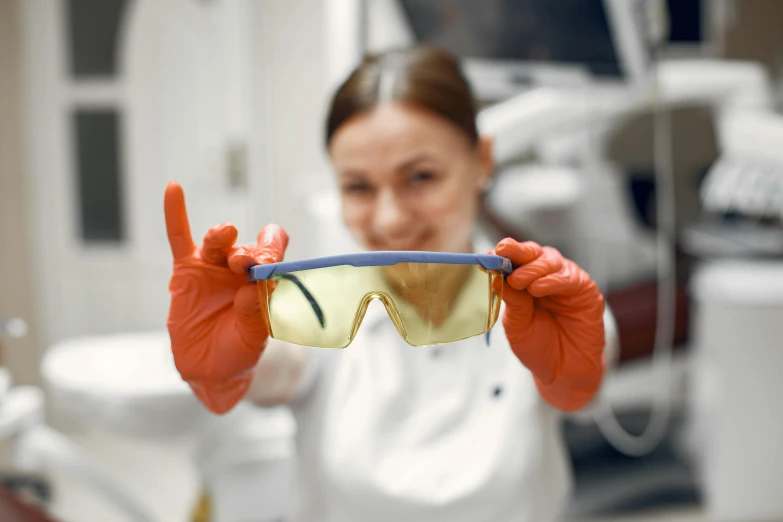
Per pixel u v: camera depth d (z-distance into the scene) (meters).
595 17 1.19
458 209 0.55
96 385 0.73
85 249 1.98
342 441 0.57
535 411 0.59
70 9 1.88
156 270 1.96
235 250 0.40
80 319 2.01
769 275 1.21
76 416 0.76
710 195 1.25
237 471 0.91
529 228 1.30
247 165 1.65
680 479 1.31
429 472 0.56
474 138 0.57
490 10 1.16
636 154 1.34
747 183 1.18
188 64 1.77
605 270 1.35
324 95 1.60
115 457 1.72
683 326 1.36
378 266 0.37
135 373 0.78
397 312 0.37
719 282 1.23
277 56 1.62
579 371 0.43
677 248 1.36
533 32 1.18
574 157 1.31
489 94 1.19
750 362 1.21
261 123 1.64
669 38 1.31
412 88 0.53
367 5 1.13
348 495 0.56
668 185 1.35
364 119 0.53
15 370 1.98
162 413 0.73
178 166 1.83
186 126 1.79
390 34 1.14
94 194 1.95
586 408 0.62
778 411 1.21
